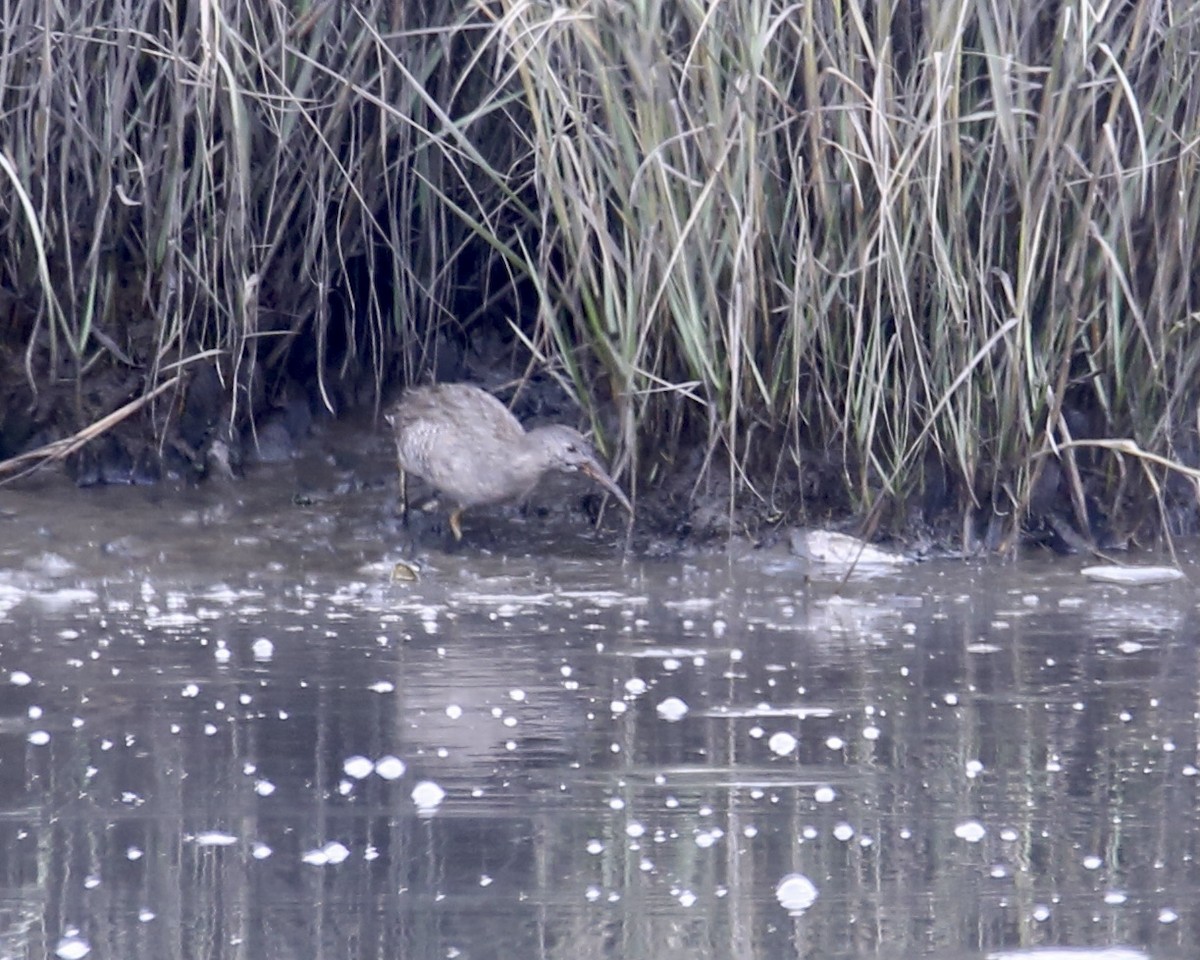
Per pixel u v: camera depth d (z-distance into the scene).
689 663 13.91
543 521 18.98
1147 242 17.91
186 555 17.61
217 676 13.39
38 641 14.47
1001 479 18.05
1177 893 9.20
